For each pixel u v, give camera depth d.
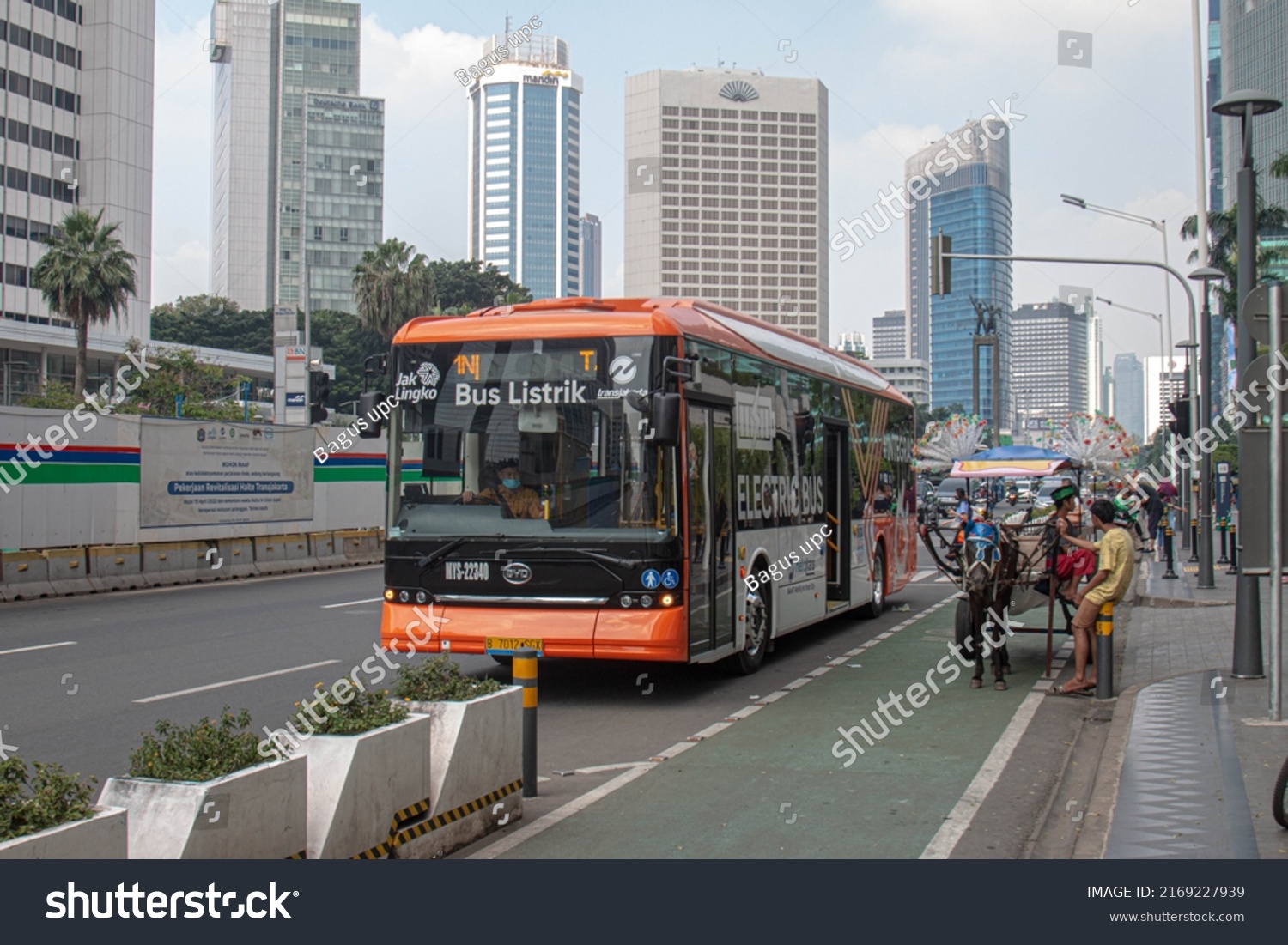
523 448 10.30
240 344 98.75
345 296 135.38
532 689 7.30
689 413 10.36
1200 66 25.77
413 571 10.46
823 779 7.83
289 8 167.75
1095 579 10.86
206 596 19.95
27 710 10.00
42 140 76.62
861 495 16.28
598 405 10.14
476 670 12.07
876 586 17.33
